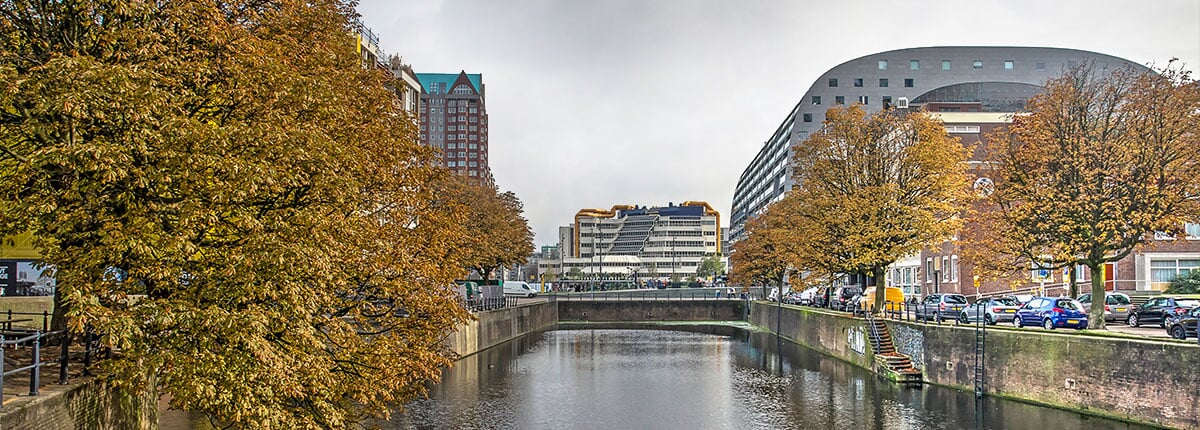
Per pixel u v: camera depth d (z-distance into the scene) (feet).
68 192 52.60
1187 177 120.98
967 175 172.14
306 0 77.00
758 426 113.70
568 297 393.91
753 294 418.31
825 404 127.65
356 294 73.97
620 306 365.40
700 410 126.52
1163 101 124.67
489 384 153.07
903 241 170.50
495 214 263.70
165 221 54.75
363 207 73.41
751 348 223.30
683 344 239.91
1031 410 114.21
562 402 133.90
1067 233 127.13
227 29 60.23
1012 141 137.28
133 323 50.26
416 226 84.38
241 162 52.26
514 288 393.50
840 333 185.98
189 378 51.67
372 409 77.15
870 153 178.50
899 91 534.37
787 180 535.60
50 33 59.36
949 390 134.92
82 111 48.83
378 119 78.33
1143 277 200.13
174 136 52.16
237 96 60.44
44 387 55.72
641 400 136.15
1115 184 125.59
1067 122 129.90
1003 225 135.13
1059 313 132.67
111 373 55.77
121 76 49.32
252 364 53.67
